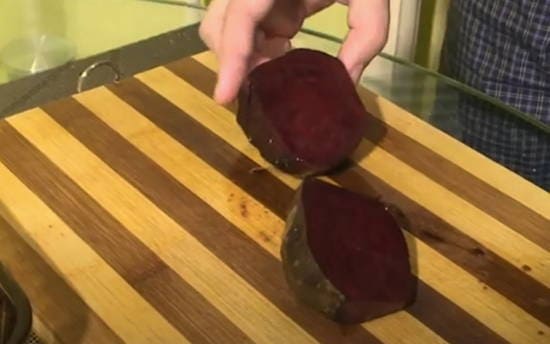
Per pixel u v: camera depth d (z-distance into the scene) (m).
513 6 0.70
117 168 0.56
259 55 0.59
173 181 0.55
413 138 0.59
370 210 0.50
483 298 0.49
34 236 0.52
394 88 0.62
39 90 0.65
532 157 0.58
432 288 0.49
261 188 0.55
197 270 0.50
